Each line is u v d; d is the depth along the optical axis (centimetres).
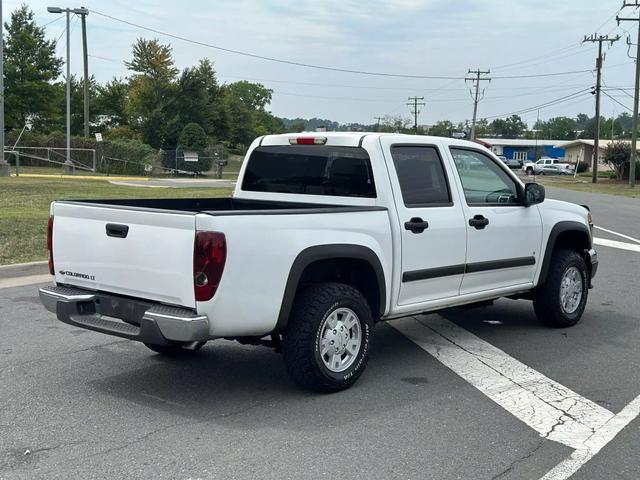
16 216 1391
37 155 4312
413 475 394
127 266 493
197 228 453
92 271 519
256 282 474
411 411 496
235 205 689
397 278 574
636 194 3819
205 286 453
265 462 407
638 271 1130
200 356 629
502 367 608
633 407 513
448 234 611
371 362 620
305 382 519
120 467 399
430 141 622
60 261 544
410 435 452
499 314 820
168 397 519
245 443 434
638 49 4647
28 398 513
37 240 1153
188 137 5225
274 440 440
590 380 575
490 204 664
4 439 438
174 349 629
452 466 407
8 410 489
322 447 430
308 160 630
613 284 1018
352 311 536
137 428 458
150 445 430
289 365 516
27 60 5306
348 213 537
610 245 1455
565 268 738
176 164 4438
